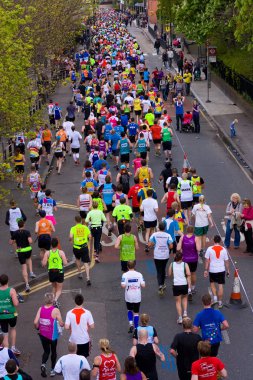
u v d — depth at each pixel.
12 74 34.59
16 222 29.67
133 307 22.91
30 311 25.33
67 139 47.25
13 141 44.16
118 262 29.92
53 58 67.06
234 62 68.31
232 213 29.98
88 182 33.78
